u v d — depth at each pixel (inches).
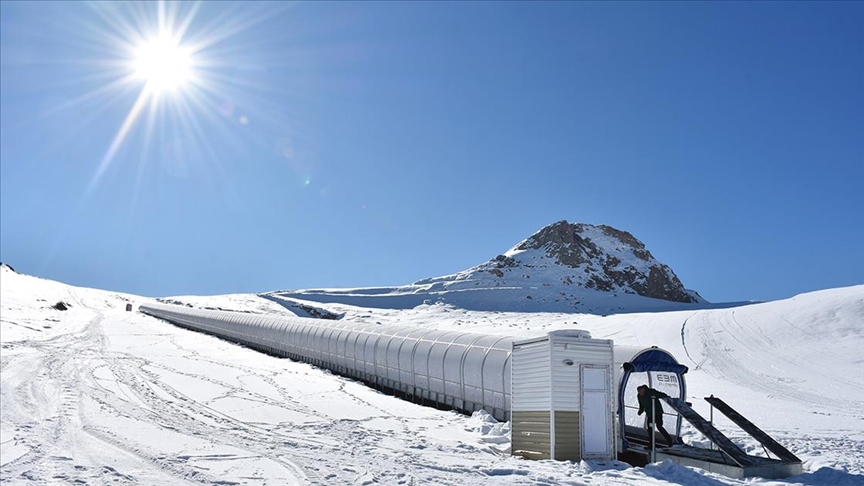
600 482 425.7
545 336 536.1
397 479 415.5
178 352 1380.4
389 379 1082.7
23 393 771.4
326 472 430.9
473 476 435.5
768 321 1779.0
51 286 3376.0
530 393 548.4
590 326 2304.4
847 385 1130.0
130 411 681.0
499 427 692.7
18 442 506.9
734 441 646.5
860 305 1683.1
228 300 4229.8
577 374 532.1
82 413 654.5
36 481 388.2
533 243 6791.3
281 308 4138.8
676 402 544.7
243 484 391.5
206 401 782.5
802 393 1079.6
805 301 1891.0
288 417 698.2
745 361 1412.4
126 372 1007.0
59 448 489.7
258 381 1008.2
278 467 443.2
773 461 482.3
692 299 6289.4
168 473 416.2
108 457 461.7
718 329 1813.5
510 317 3425.2
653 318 2281.0
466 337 944.3
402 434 631.2
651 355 588.4
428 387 957.8
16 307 2084.2
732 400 985.5
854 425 779.4
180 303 3831.2
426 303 4416.8
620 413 570.6
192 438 549.3
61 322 1893.5
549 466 482.0
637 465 547.8
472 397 840.9
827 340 1493.6
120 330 1813.5
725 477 454.6
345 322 1453.0
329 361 1330.0
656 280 6254.9
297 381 1049.5
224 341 1863.9
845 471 487.5
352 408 800.3
